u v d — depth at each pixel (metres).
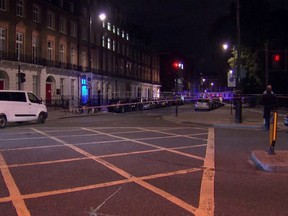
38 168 8.94
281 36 44.69
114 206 6.02
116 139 14.57
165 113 37.50
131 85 81.06
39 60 44.78
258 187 7.32
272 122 10.22
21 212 5.72
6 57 38.88
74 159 10.12
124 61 77.88
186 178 8.02
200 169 8.98
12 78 39.66
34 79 44.12
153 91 99.81
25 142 13.54
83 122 24.22
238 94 22.45
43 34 46.22
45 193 6.77
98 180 7.76
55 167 9.05
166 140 14.39
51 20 48.66
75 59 54.97
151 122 24.11
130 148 12.20
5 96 20.80
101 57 64.69
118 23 73.88
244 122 22.70
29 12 43.12
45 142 13.56
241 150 11.98
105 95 63.62
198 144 13.34
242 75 22.98
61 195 6.64
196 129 19.11
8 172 8.50
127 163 9.63
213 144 13.38
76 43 55.09
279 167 8.75
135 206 6.02
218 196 6.66
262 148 12.41
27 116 22.02
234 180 7.89
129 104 42.06
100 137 15.20
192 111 40.75
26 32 42.66
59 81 49.41
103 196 6.59
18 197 6.52
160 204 6.14
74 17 54.34
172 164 9.56
